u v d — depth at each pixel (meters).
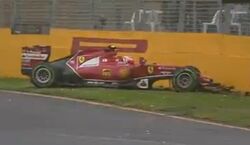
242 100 66.62
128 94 68.88
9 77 89.25
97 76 76.44
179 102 63.22
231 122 52.19
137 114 55.94
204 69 77.25
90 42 85.00
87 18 85.94
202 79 73.56
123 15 83.69
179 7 79.88
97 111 57.16
